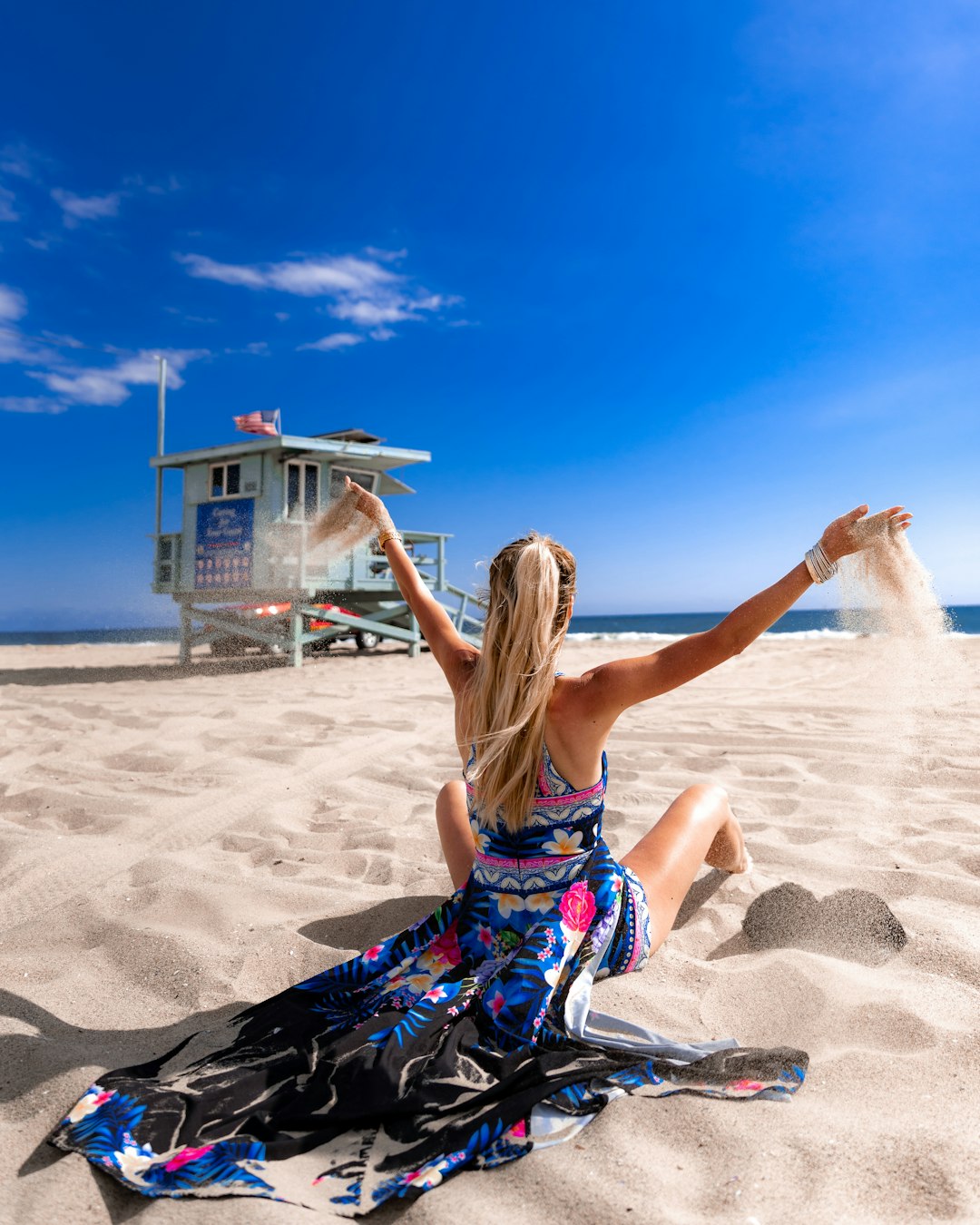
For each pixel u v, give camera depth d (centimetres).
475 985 181
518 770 186
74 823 383
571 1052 170
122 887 300
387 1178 140
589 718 184
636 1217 132
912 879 284
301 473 1177
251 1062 170
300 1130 151
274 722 611
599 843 199
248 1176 140
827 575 185
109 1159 145
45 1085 177
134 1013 216
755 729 556
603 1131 153
